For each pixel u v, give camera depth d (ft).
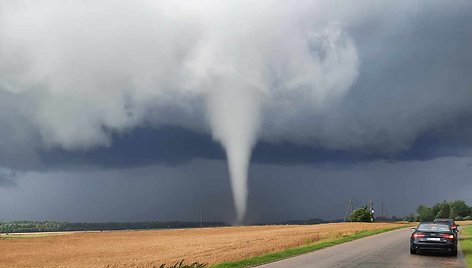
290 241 144.56
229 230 322.34
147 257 122.11
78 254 149.28
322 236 168.04
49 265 113.19
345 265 68.39
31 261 128.36
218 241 186.19
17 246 204.64
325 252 92.02
